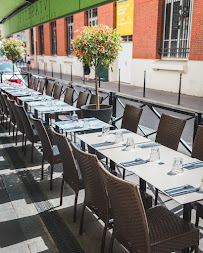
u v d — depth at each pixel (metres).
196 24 11.32
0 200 3.85
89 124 4.62
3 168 4.92
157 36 13.38
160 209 2.71
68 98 7.52
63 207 3.66
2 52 12.20
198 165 2.89
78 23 20.33
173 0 12.75
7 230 3.19
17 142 6.32
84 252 2.83
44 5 7.84
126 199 2.11
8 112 7.06
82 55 5.76
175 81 12.67
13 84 10.65
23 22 10.27
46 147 4.11
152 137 6.35
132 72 15.33
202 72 11.38
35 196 3.95
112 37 5.59
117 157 3.13
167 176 2.63
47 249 2.88
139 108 4.89
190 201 2.20
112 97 6.53
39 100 7.20
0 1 9.87
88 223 3.31
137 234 2.16
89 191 2.85
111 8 16.39
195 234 2.38
